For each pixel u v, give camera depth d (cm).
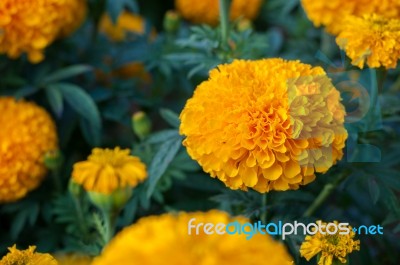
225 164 41
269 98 41
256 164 40
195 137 41
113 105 59
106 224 44
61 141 58
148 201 50
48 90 56
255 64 43
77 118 58
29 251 39
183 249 30
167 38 62
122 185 43
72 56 61
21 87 56
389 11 49
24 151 52
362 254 48
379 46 44
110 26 67
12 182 51
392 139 53
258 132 40
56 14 53
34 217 53
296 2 66
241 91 41
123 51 62
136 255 30
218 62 50
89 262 44
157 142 50
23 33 53
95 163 43
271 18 73
